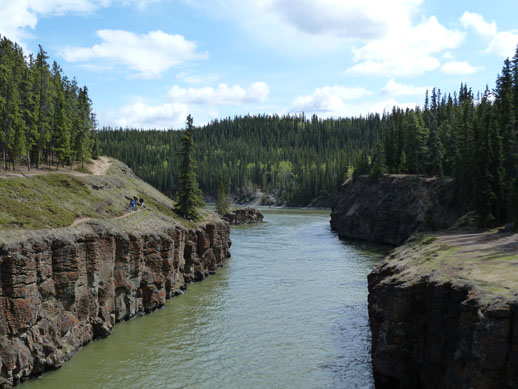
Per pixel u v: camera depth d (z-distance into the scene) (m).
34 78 78.56
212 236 67.44
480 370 19.38
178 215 72.25
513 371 18.84
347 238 110.31
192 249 58.84
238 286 56.09
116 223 46.19
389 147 136.38
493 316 19.72
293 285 56.28
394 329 28.14
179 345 36.19
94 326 37.22
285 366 32.34
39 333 30.28
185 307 46.94
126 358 33.41
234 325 41.12
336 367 32.22
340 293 52.06
